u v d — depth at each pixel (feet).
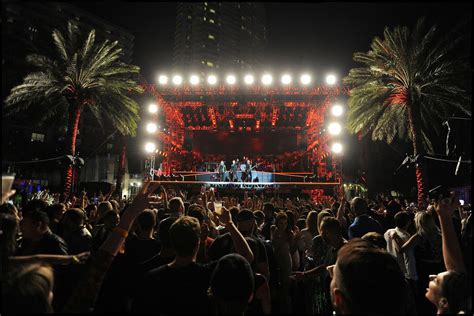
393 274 5.19
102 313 10.93
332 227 14.39
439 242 16.30
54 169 152.05
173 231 8.52
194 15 353.92
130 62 266.77
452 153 71.15
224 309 6.99
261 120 123.85
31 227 12.40
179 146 124.77
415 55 66.54
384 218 28.35
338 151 77.92
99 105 79.25
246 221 14.55
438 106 70.54
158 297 7.97
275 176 104.78
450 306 7.11
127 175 159.53
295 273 14.98
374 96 72.90
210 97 106.22
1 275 5.70
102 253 7.10
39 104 78.02
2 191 7.34
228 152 127.75
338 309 5.63
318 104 107.76
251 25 408.67
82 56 73.10
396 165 137.59
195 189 90.27
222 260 7.43
